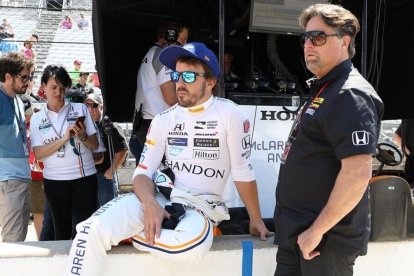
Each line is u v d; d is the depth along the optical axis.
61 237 3.52
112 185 4.61
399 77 4.34
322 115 1.89
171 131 2.59
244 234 2.98
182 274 2.58
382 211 2.73
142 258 2.52
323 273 1.99
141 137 3.70
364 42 3.41
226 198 3.36
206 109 2.54
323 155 1.96
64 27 15.29
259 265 2.67
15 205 3.26
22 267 2.48
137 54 4.39
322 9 1.98
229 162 2.62
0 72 3.32
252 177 2.64
